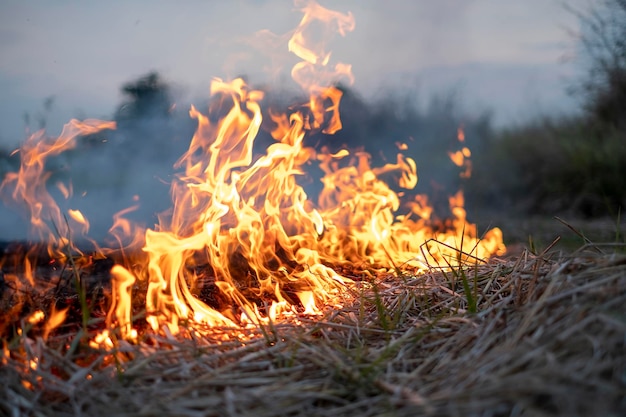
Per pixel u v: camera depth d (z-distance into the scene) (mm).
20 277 3555
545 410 1927
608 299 2299
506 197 9289
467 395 2004
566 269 2674
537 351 2115
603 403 1876
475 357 2285
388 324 2932
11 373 2361
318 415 2109
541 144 9789
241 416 2072
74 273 3037
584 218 7992
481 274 3281
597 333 2160
